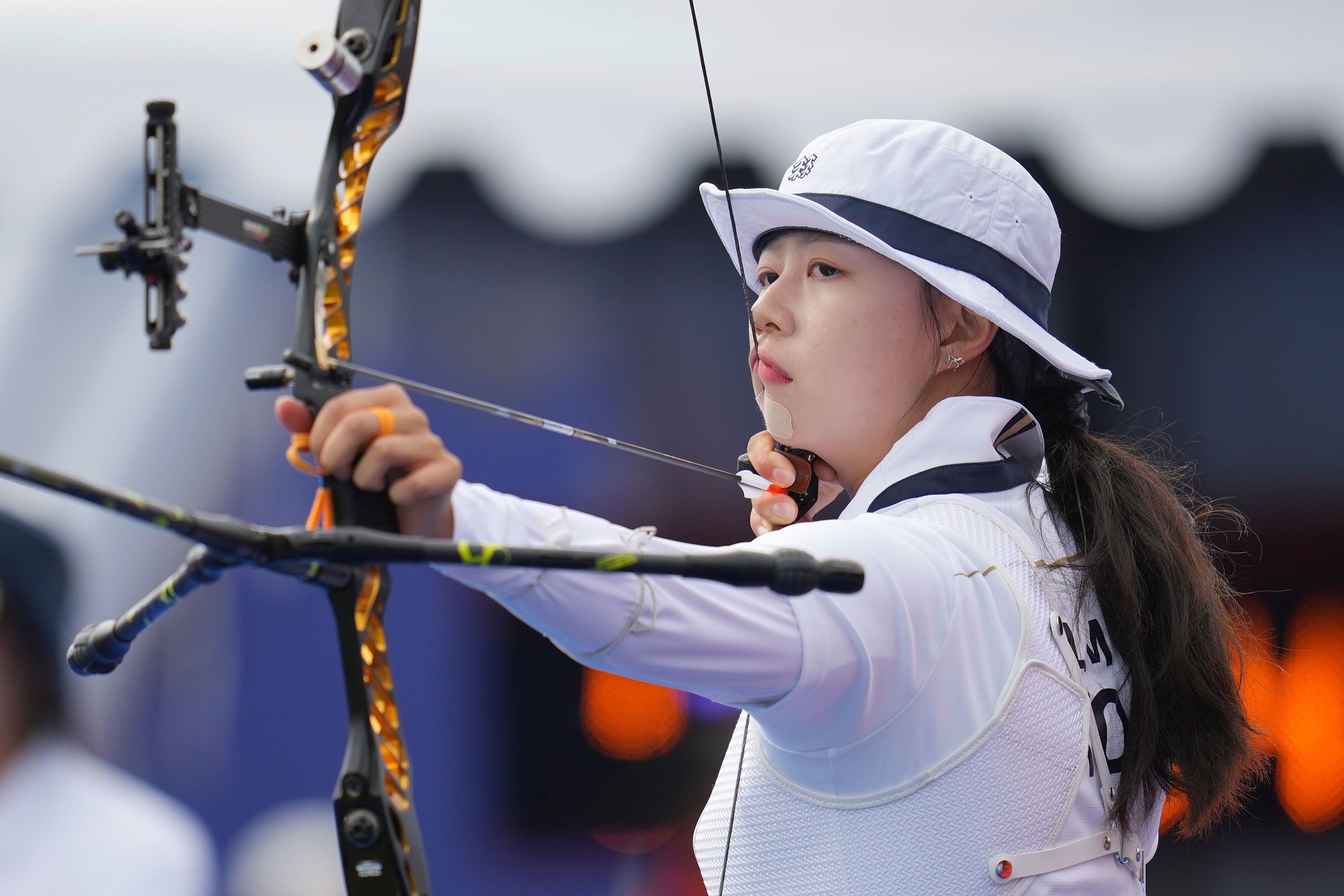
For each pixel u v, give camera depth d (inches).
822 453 290.4
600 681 662.5
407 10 204.2
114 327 631.2
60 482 142.1
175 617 605.0
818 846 243.6
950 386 287.6
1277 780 672.4
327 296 191.2
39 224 639.1
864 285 275.4
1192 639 268.8
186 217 172.6
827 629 218.8
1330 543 678.5
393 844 184.5
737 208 286.8
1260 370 677.9
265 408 625.9
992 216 276.8
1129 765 254.8
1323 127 664.4
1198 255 675.4
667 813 666.2
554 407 668.1
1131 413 682.8
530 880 650.8
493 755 655.1
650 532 210.7
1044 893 237.9
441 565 168.7
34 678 339.3
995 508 262.5
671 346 669.9
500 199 664.4
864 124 287.6
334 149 196.9
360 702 186.2
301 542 159.2
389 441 174.1
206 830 591.8
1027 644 244.1
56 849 338.3
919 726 234.8
